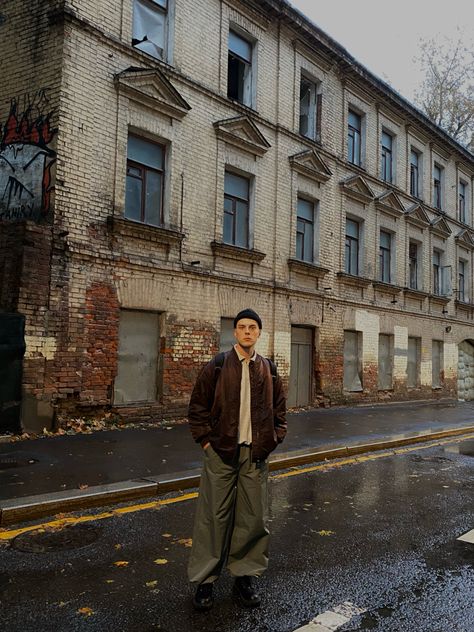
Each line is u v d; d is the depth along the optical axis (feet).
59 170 31.37
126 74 34.58
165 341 37.17
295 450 28.45
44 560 13.78
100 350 33.12
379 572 13.84
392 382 62.90
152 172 37.63
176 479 20.86
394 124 65.00
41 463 22.63
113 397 34.32
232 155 42.88
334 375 53.26
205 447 12.20
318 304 51.60
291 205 48.65
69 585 12.43
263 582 13.05
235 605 11.82
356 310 56.85
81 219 32.37
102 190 33.55
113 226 33.63
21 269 29.25
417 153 71.41
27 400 29.25
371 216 59.98
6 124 33.91
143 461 23.76
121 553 14.42
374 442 32.42
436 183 76.18
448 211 77.46
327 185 53.21
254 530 11.94
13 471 21.11
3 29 34.60
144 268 35.81
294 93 49.44
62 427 30.71
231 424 11.84
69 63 32.01
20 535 15.49
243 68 46.26
